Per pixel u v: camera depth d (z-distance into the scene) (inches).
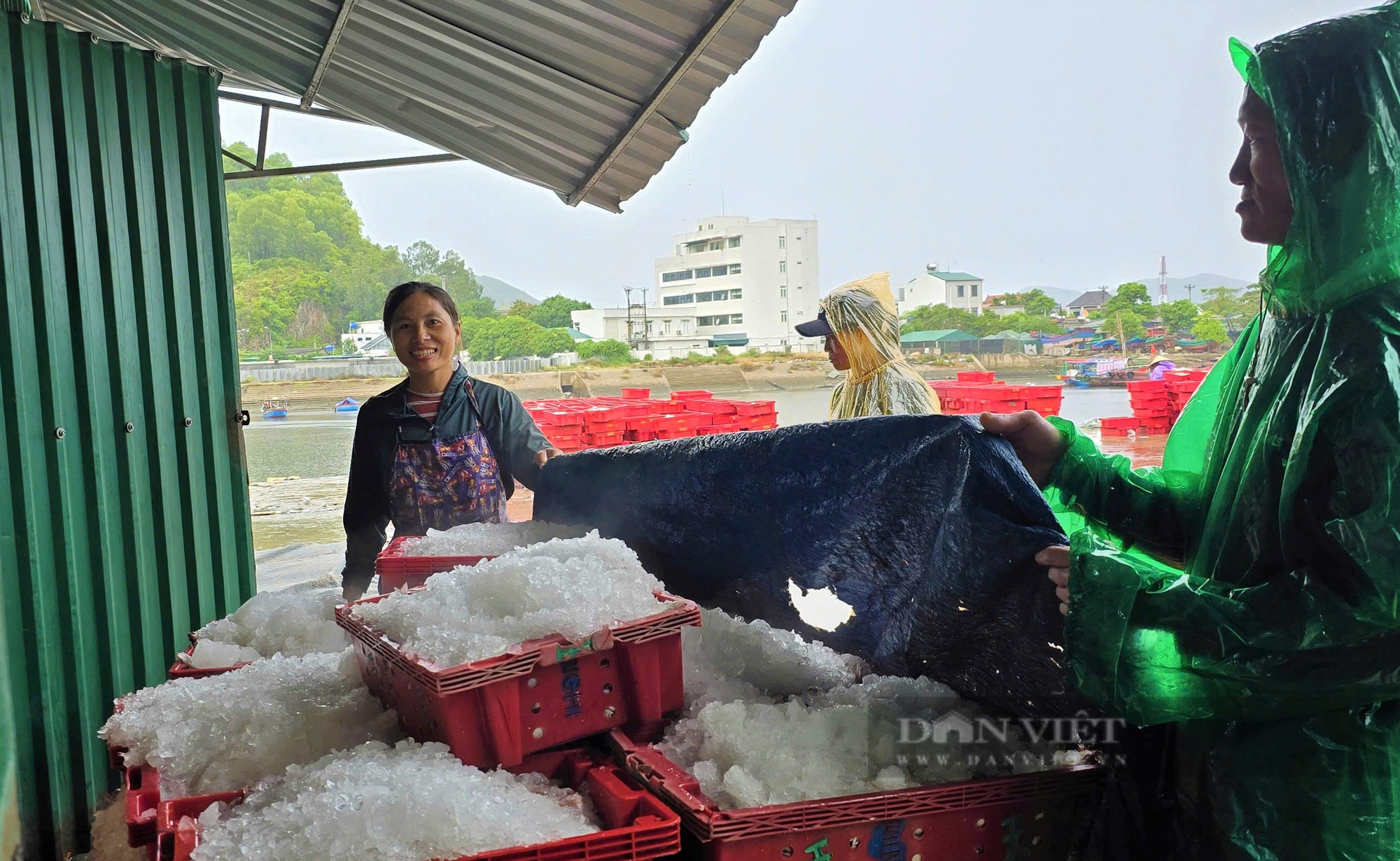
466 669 55.7
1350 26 51.8
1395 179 50.6
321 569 313.0
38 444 102.8
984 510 64.6
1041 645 61.9
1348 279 51.4
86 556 110.0
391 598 68.4
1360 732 52.6
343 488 535.8
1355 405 49.3
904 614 73.2
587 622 59.9
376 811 48.9
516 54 150.6
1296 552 51.3
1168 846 60.6
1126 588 54.6
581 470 94.5
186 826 53.2
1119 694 55.0
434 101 180.5
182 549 128.8
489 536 94.3
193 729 64.7
